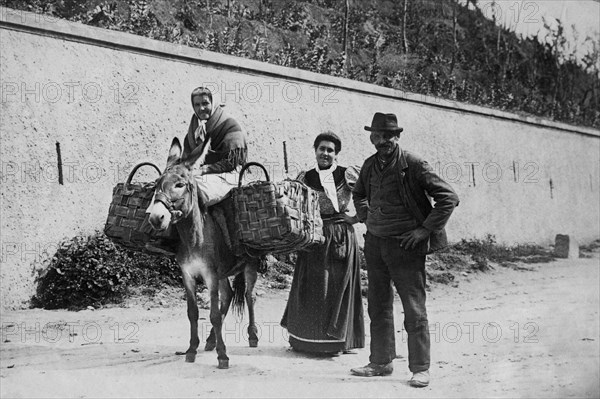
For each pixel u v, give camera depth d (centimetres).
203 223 604
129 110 912
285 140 1111
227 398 519
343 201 671
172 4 1017
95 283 802
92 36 877
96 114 876
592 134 1587
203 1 1060
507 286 1085
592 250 1459
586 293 1037
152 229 599
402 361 665
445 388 587
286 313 688
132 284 846
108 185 882
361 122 1225
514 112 1459
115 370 564
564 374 690
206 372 585
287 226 591
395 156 584
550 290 1052
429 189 574
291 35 1177
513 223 1422
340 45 1247
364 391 557
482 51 1434
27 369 555
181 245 606
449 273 1140
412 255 586
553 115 1530
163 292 854
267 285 971
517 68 1467
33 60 816
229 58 1043
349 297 660
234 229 614
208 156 666
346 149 1199
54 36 839
